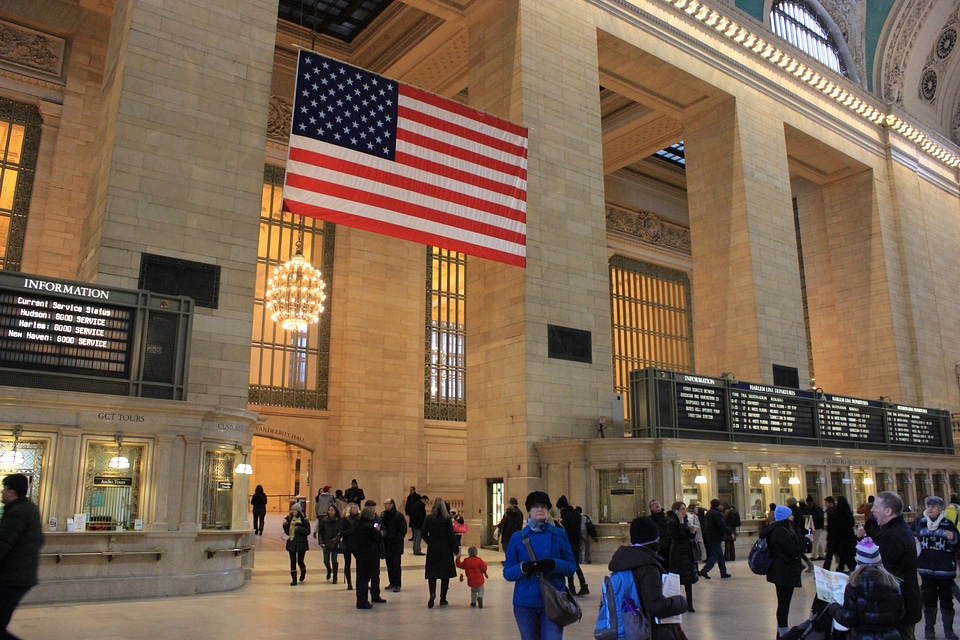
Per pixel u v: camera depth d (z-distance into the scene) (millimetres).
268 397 23781
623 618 4398
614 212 34375
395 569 11148
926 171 33062
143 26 14148
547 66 20016
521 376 17828
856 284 30438
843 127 29547
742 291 23812
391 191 15617
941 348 30875
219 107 14688
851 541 11094
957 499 12023
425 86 26188
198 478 10609
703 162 25734
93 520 9812
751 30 25688
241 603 9492
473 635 7477
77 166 20797
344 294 25547
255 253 14562
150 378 11039
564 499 12031
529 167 18875
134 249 13289
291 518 12438
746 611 9281
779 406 20156
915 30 33062
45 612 8453
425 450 26391
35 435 9531
